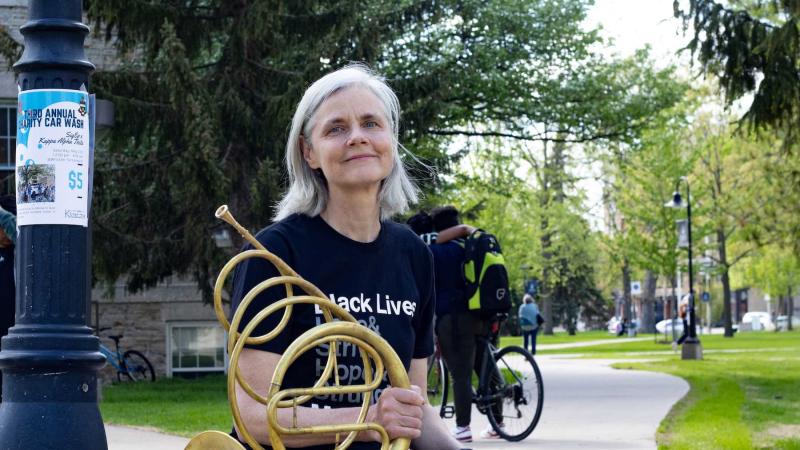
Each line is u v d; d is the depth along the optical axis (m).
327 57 16.33
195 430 10.73
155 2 15.88
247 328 2.95
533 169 56.75
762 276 73.50
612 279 73.69
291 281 3.03
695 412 12.65
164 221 17.27
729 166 48.56
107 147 16.77
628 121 25.61
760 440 10.05
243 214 16.47
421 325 3.40
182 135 16.03
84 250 5.19
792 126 15.56
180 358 19.92
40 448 4.89
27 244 5.12
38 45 5.24
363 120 3.19
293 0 16.39
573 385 18.06
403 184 3.40
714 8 15.30
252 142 16.36
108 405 13.84
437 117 17.67
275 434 2.86
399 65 21.88
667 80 25.84
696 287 84.38
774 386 17.62
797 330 83.56
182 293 19.88
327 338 2.93
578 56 24.48
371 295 3.20
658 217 48.88
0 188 18.11
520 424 10.23
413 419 2.97
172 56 15.12
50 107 5.20
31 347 4.97
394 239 3.31
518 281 62.34
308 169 3.26
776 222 26.84
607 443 9.91
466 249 9.79
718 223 49.44
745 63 15.38
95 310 19.77
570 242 59.09
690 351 28.67
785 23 14.15
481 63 23.05
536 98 24.56
